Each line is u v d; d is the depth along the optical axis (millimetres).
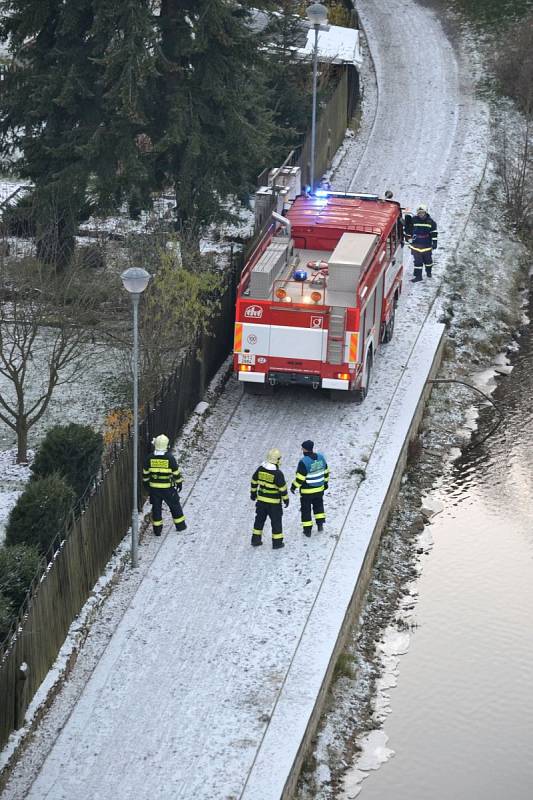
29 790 20797
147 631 25031
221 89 39969
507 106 65500
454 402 38062
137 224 45875
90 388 35094
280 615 25562
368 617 27547
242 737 22094
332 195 39344
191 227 38500
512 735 24062
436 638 26969
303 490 27891
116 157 39750
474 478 33844
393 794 22391
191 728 22328
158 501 27969
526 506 32438
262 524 27719
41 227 39312
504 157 56500
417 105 65000
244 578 26828
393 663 26078
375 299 34938
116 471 27047
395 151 58781
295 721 22547
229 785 20938
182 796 20688
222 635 24906
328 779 22562
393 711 24625
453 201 52938
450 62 71375
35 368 35719
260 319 32500
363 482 30844
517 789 22672
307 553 27750
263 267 32750
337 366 32594
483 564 29797
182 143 40844
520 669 26000
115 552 27281
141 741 21984
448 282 44688
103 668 23922
